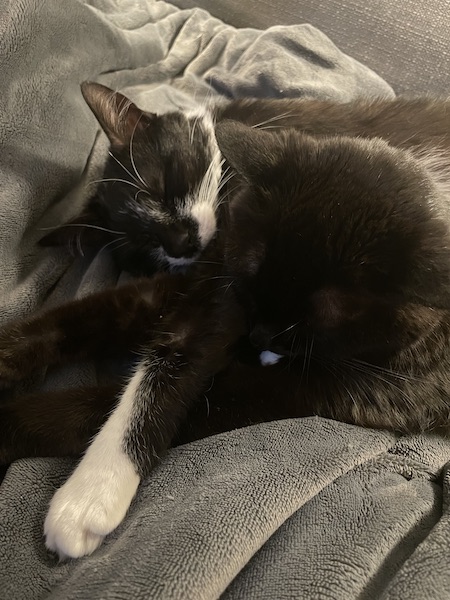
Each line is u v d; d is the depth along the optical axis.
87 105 0.34
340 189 0.21
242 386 0.25
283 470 0.20
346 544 0.18
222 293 0.25
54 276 0.30
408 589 0.16
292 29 0.43
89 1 0.38
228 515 0.18
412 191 0.21
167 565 0.17
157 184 0.33
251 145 0.23
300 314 0.21
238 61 0.44
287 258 0.21
